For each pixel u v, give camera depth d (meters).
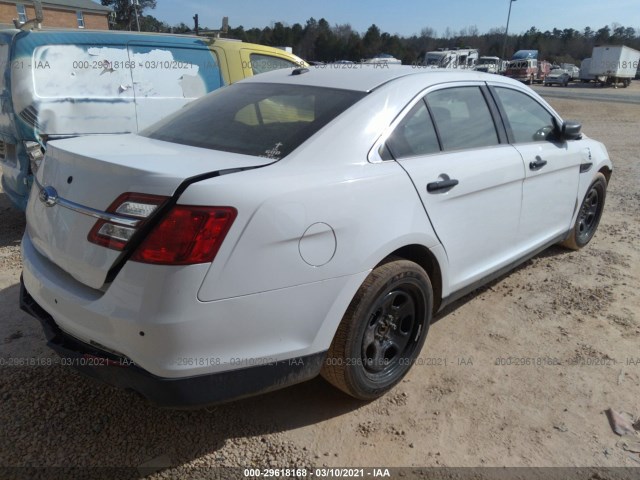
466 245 3.15
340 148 2.49
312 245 2.23
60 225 2.25
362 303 2.46
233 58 6.12
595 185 4.80
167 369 2.00
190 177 2.02
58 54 4.96
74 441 2.44
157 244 1.95
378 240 2.47
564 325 3.63
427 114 2.97
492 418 2.69
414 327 2.91
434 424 2.64
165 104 5.62
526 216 3.75
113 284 2.03
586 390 2.92
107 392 2.78
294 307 2.22
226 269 2.01
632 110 21.50
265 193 2.10
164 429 2.54
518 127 3.71
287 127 2.59
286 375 2.31
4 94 4.88
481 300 3.98
